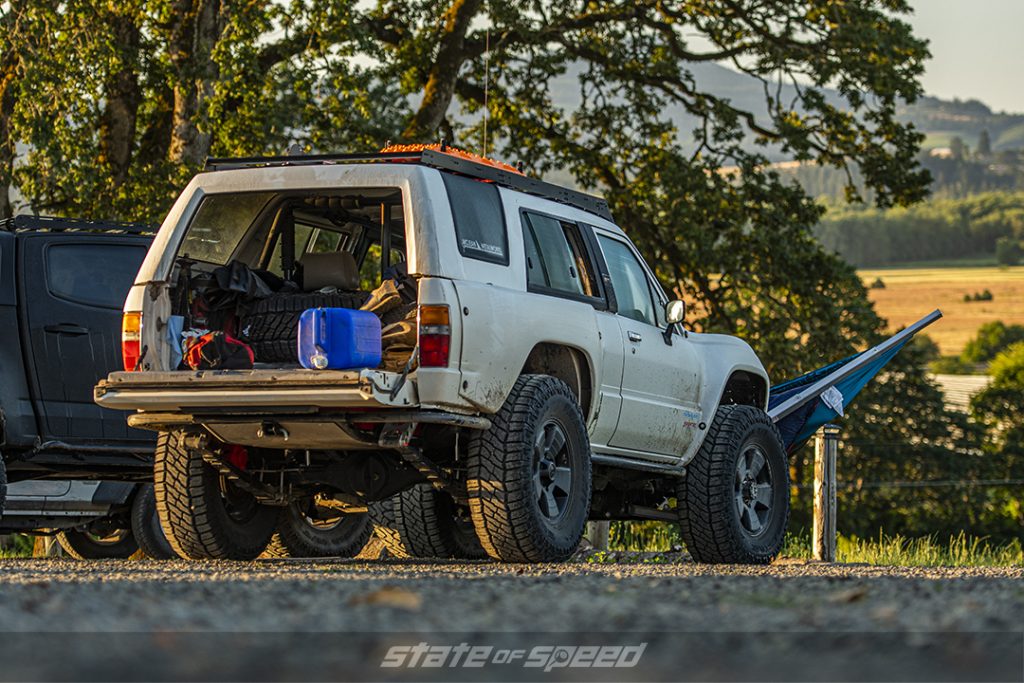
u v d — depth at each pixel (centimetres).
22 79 3011
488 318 1088
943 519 8175
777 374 3988
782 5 4072
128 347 1153
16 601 603
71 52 3019
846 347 4044
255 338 1166
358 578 827
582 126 4259
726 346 1494
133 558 1781
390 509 1478
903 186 4194
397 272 1115
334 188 1116
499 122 4241
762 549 1442
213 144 3462
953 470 8162
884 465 8175
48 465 1521
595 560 1845
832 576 850
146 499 1667
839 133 4238
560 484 1164
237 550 1254
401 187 1089
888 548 2333
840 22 4025
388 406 1036
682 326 1432
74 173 3055
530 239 1189
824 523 1786
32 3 2973
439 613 548
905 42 4072
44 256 1530
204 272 1200
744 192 4169
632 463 1307
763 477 1473
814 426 1844
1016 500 8406
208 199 1177
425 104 3966
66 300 1532
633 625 515
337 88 3375
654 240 4156
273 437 1112
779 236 4006
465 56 4016
